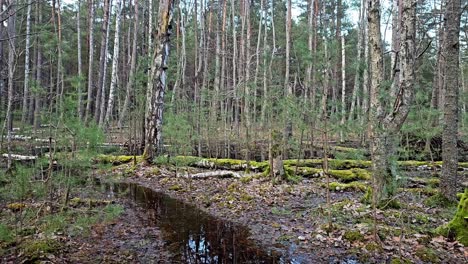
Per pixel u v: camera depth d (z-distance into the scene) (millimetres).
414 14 6730
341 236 4945
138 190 8773
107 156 12359
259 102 13328
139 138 15734
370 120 5816
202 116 13953
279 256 4543
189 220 6191
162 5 11969
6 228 4109
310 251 4645
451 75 6484
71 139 6016
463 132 13922
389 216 5758
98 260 4262
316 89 7188
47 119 6145
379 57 6594
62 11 22578
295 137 12414
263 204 7211
